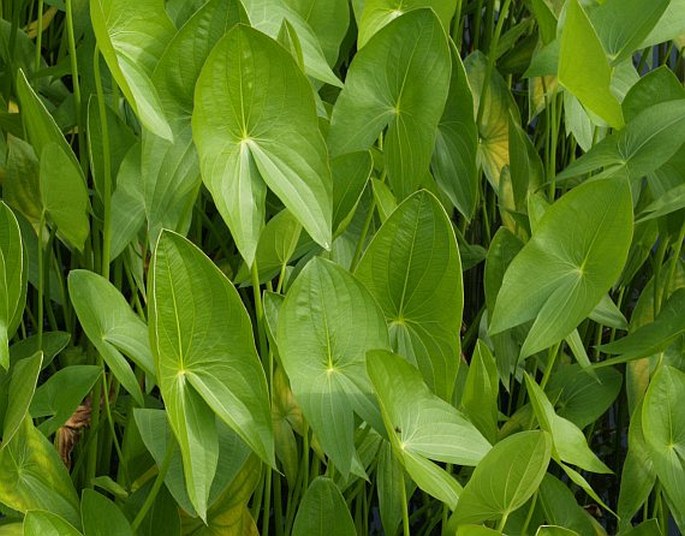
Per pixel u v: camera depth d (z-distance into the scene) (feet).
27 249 5.88
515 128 6.48
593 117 5.92
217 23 4.92
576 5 5.18
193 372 4.71
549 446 4.62
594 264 5.38
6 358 4.78
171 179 5.05
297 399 4.93
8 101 6.30
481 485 4.78
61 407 5.26
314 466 5.91
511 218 6.82
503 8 6.71
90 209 5.44
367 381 5.05
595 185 5.26
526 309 5.42
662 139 5.82
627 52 5.98
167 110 4.99
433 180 6.07
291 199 4.83
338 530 5.18
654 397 5.51
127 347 5.14
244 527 5.63
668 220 6.46
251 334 4.71
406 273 5.16
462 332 7.63
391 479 5.94
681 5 6.06
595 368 6.24
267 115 4.79
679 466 5.61
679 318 5.92
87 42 5.80
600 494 7.88
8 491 4.95
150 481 5.65
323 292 4.96
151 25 4.99
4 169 5.86
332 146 5.42
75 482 5.94
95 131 5.35
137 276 5.91
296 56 5.09
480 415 5.55
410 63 5.34
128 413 5.70
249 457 5.58
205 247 6.79
